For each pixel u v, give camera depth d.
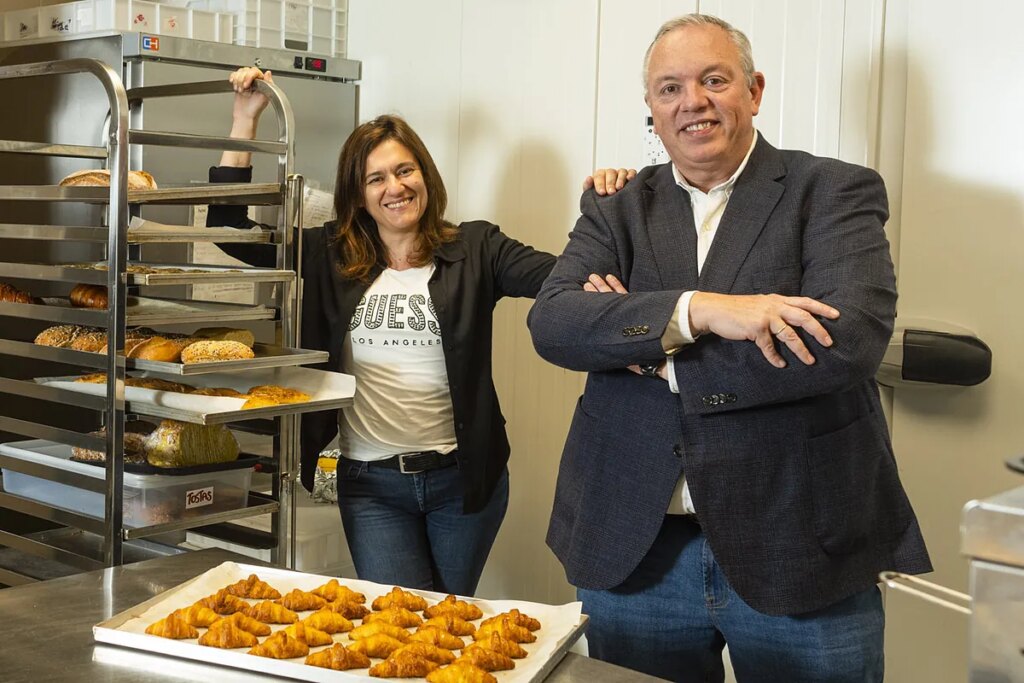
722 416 1.64
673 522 1.77
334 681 1.32
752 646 1.73
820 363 1.53
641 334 1.61
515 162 2.92
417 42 3.16
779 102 2.39
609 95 2.70
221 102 2.96
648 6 2.59
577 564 1.79
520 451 2.98
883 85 2.24
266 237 2.27
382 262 2.41
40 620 1.55
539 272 2.37
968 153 2.13
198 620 1.47
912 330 2.14
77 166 2.86
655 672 1.84
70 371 3.19
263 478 2.71
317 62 3.19
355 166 2.33
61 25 2.98
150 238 2.03
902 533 1.72
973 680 0.88
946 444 2.19
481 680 1.29
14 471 2.25
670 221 1.78
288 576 1.71
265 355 2.27
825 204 1.66
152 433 2.15
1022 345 2.08
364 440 2.36
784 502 1.64
